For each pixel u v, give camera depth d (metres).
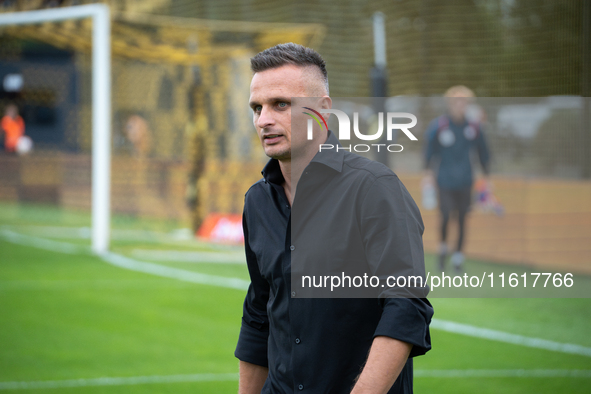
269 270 2.90
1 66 23.48
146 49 17.61
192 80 17.48
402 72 21.66
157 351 7.48
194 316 9.22
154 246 16.02
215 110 18.44
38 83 23.70
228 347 7.68
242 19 23.14
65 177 22.72
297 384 2.77
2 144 23.62
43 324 8.63
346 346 2.72
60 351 7.43
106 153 14.67
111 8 21.88
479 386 6.33
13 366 6.84
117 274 12.30
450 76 21.17
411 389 2.91
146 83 21.09
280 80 2.77
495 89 20.80
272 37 17.61
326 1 22.03
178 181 20.66
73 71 23.77
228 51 17.94
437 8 21.06
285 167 2.90
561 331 8.48
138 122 21.20
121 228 19.17
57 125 23.92
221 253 15.18
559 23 19.50
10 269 12.55
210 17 23.34
